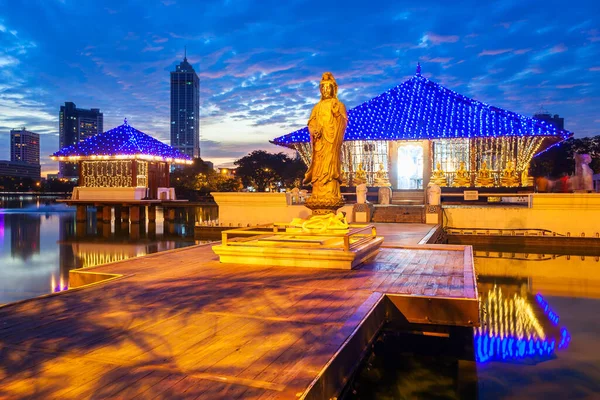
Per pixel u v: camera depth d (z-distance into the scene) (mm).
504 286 17812
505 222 28609
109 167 45656
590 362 9680
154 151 47375
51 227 42312
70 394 4336
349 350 6020
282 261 11820
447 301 8367
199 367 5047
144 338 6023
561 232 27609
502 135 34469
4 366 5027
